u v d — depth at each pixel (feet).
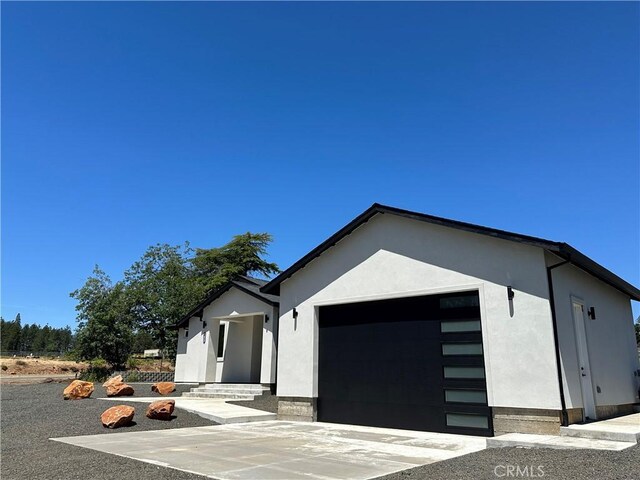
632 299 44.55
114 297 84.69
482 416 28.27
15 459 21.34
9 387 62.90
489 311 28.86
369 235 36.40
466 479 16.89
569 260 27.58
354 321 36.37
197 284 108.37
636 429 23.66
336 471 18.69
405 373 32.55
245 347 63.52
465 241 30.91
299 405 37.45
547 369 25.98
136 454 22.17
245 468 19.20
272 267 136.15
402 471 18.53
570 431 24.20
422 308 32.71
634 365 41.57
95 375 73.26
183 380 68.49
